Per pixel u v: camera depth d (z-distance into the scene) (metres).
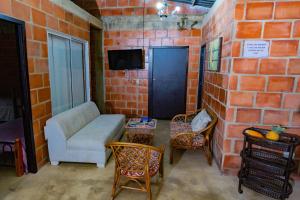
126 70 4.75
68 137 2.62
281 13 2.04
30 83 2.31
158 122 4.68
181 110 4.83
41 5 2.47
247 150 2.12
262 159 2.04
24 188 2.15
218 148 2.66
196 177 2.41
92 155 2.58
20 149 2.34
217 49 2.73
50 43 2.77
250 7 2.07
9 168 2.54
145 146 1.77
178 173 2.50
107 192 2.11
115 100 4.91
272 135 1.94
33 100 2.37
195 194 2.10
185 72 4.64
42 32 2.51
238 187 2.17
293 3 2.01
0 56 3.83
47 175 2.40
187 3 4.13
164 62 4.65
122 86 4.83
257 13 2.07
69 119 2.81
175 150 3.18
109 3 4.47
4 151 2.43
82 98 3.95
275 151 2.31
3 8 1.90
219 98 2.64
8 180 2.29
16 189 2.13
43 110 2.60
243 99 2.25
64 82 3.22
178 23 4.40
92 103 3.84
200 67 4.47
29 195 2.04
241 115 2.29
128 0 4.41
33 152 2.40
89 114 3.50
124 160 1.93
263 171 2.01
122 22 4.54
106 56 4.73
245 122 2.30
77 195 2.05
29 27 2.27
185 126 3.24
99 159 2.58
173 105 4.84
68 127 2.70
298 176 2.33
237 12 2.09
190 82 4.66
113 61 4.66
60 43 3.04
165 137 3.74
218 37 2.80
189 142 2.66
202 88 4.21
